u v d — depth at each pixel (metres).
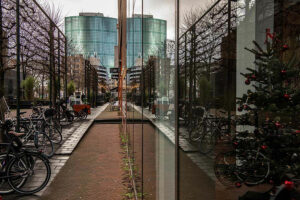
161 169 2.03
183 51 1.38
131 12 4.68
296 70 0.76
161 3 2.01
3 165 4.48
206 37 1.09
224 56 0.97
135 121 4.61
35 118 8.21
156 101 2.31
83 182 4.97
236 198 0.85
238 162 0.87
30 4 8.50
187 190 1.29
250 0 0.89
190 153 1.25
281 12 0.77
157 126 2.24
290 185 0.65
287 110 0.79
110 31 112.75
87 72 26.77
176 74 1.51
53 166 6.12
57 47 11.98
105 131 12.47
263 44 0.84
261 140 0.82
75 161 6.61
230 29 0.95
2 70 7.00
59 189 4.62
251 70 0.88
